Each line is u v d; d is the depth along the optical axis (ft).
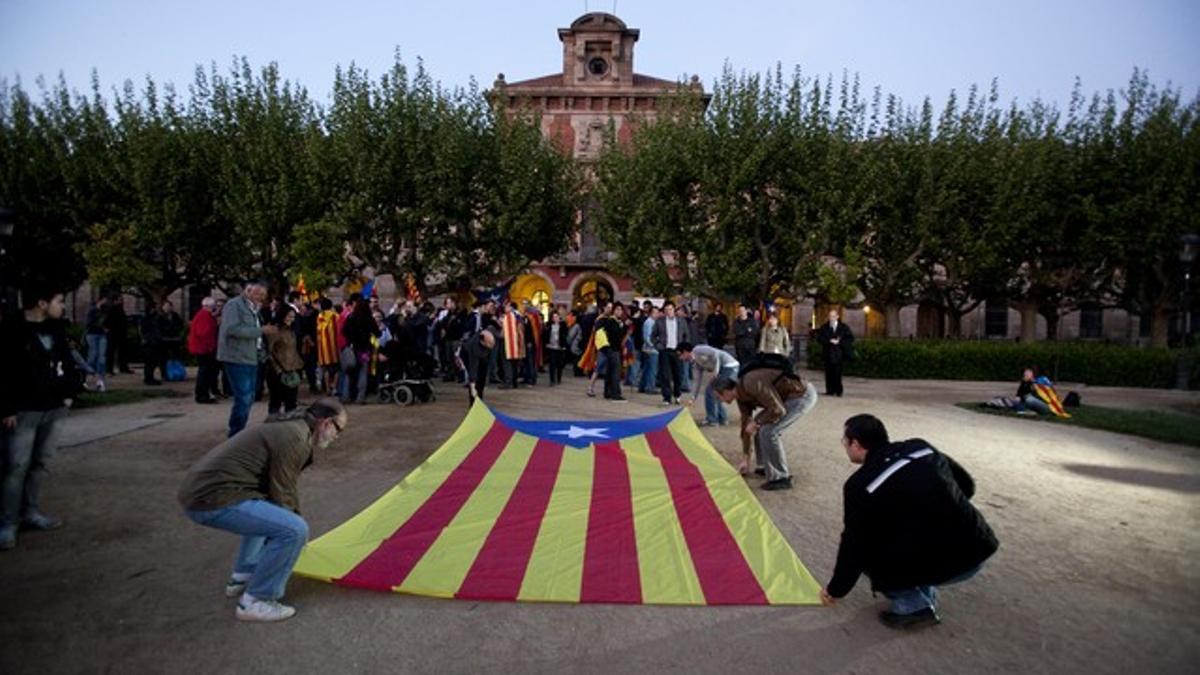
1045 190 78.59
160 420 34.19
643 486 22.62
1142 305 87.20
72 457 26.40
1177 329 105.09
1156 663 12.57
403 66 81.05
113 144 82.12
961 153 77.77
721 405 35.73
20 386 17.29
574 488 22.30
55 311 18.13
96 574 15.85
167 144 79.36
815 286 80.48
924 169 76.48
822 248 75.36
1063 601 15.20
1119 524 20.74
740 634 13.39
